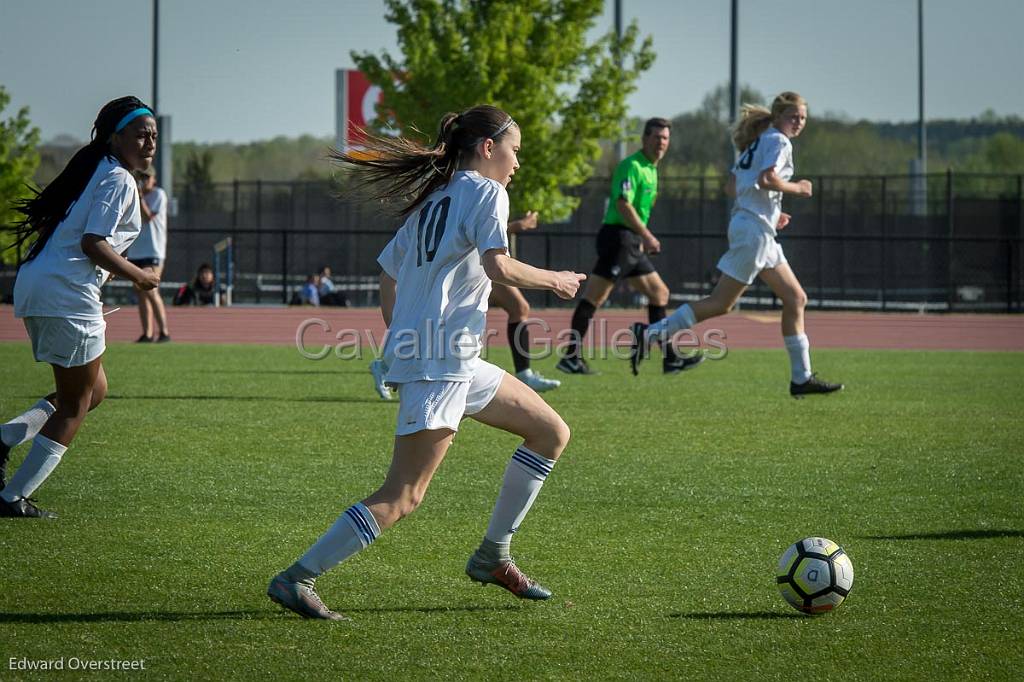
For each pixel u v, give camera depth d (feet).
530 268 45.11
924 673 41.11
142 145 61.21
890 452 85.20
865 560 55.67
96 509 64.95
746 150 108.06
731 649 43.50
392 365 46.21
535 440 48.42
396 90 287.07
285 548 57.06
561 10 288.51
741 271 108.78
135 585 50.57
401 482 45.80
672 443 88.58
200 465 77.97
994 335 217.77
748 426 97.09
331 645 43.52
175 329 211.00
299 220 400.06
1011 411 107.34
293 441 87.71
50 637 43.88
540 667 41.55
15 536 58.54
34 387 116.98
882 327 238.07
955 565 54.85
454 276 45.85
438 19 283.79
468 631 45.32
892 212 368.89
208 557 55.16
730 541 59.52
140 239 168.66
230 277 299.38
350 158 48.93
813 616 47.32
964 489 72.33
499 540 48.73
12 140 307.37
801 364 110.52
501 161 47.80
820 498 69.67
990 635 45.01
